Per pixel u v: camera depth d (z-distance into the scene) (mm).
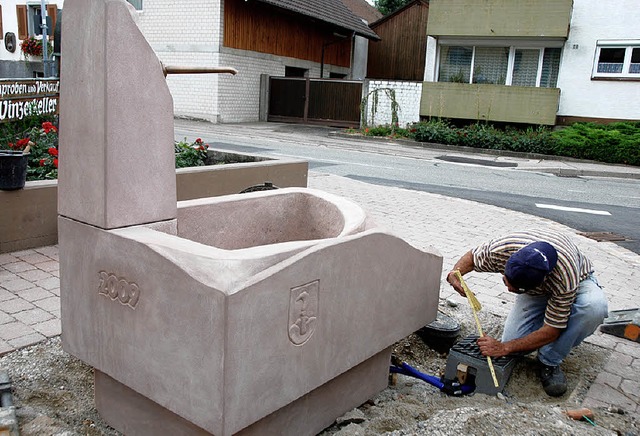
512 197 10977
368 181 11695
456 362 3639
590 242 7727
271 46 23891
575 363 4020
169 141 2807
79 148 2664
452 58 22891
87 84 2566
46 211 5738
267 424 2641
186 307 2318
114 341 2691
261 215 3791
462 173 14023
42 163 6617
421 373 3672
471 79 22781
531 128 20516
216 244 3549
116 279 2605
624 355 4180
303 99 23578
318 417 2986
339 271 2758
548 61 21672
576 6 20594
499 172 14820
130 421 2855
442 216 8547
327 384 2994
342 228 3363
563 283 3334
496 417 3049
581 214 9719
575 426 3096
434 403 3426
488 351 3533
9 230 5488
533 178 14133
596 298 3492
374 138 20578
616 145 17953
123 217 2656
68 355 3658
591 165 17453
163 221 2844
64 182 2783
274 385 2492
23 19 24453
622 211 10273
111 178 2578
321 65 27281
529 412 3229
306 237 4008
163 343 2445
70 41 2625
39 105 8180
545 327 3461
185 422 2568
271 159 8461
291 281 2463
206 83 21469
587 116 21156
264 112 24047
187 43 21406
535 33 20500
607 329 4547
